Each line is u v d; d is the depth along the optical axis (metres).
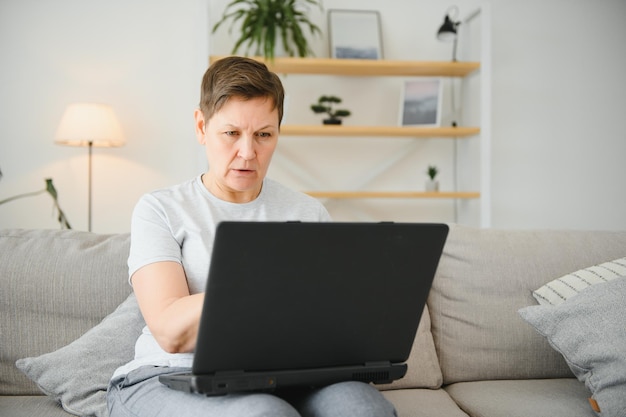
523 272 1.57
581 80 3.67
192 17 3.41
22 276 1.47
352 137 3.55
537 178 3.65
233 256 0.82
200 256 1.18
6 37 3.27
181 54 3.41
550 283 1.52
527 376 1.52
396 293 0.94
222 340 0.87
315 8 3.48
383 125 3.57
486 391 1.42
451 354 1.54
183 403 0.97
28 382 1.42
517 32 3.62
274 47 3.14
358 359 0.98
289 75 3.51
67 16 3.32
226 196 1.27
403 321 0.98
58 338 1.46
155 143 3.40
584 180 3.68
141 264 1.12
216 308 0.84
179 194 1.25
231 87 1.12
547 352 1.52
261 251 0.83
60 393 1.31
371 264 0.90
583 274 1.50
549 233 1.68
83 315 1.48
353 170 3.56
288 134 3.36
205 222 1.22
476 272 1.57
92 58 3.35
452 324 1.55
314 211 1.36
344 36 3.41
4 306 1.45
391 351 1.00
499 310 1.54
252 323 0.87
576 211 3.68
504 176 3.63
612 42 3.68
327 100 3.31
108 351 1.35
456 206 3.62
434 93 3.35
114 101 3.37
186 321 0.98
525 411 1.27
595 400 1.24
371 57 3.42
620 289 1.34
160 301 1.06
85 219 3.35
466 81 3.47
